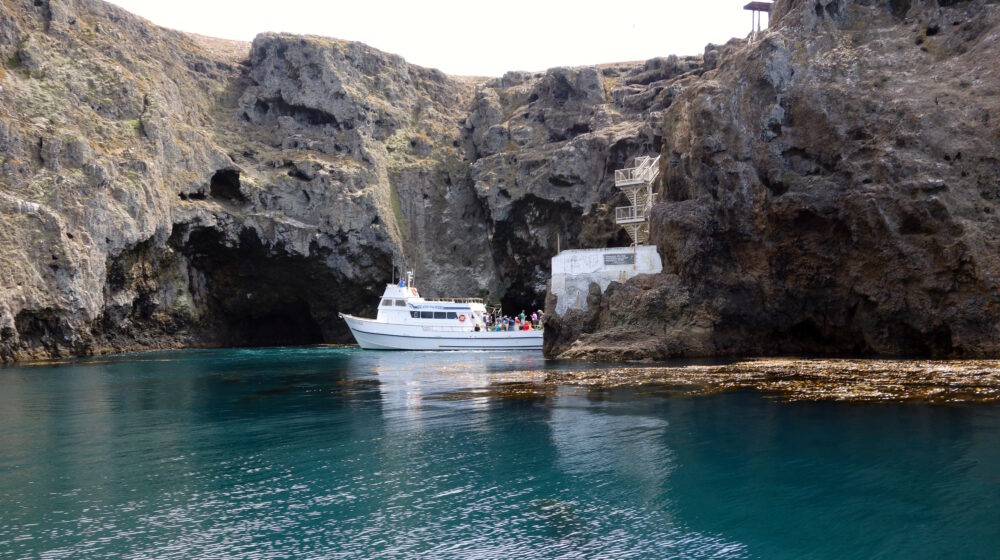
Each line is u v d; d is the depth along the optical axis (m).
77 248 61.91
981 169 42.00
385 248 83.31
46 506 15.99
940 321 40.41
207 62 93.62
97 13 82.06
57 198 62.06
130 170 69.06
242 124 90.56
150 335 75.06
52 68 70.94
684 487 16.61
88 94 71.81
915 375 31.52
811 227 45.84
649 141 74.19
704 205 48.69
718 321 47.25
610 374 36.78
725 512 14.97
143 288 72.25
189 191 75.62
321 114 91.12
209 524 14.76
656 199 60.06
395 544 13.60
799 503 15.36
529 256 84.19
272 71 91.88
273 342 90.31
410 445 21.38
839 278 45.22
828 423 22.25
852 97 46.75
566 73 90.56
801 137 47.72
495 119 96.19
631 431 22.34
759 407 25.34
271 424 25.34
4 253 57.81
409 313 69.12
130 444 22.22
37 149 63.94
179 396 33.47
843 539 13.48
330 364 51.41
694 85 54.66
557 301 53.81
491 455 19.92
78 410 29.33
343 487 17.19
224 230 76.56
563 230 81.56
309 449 21.12
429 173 93.44
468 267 90.25
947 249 40.09
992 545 13.06
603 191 76.88
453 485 17.20
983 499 15.22
